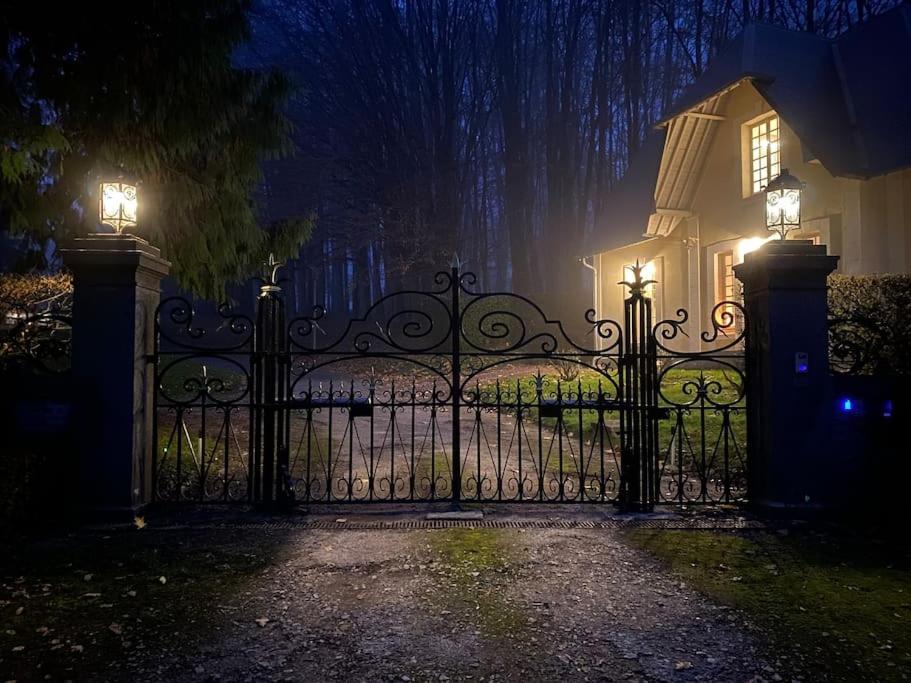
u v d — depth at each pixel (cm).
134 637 287
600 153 2862
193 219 827
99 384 454
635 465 497
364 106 2872
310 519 468
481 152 3319
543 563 382
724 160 1357
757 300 493
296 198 3008
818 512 466
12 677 251
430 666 265
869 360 504
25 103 706
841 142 1101
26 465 419
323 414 1096
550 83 2947
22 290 645
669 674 258
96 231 761
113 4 663
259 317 492
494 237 3678
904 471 462
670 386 1042
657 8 2870
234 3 796
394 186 2647
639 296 500
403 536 433
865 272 1038
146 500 479
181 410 492
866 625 301
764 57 1212
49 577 355
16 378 450
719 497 530
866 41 1238
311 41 3167
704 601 329
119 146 727
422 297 2634
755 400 493
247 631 295
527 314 2294
